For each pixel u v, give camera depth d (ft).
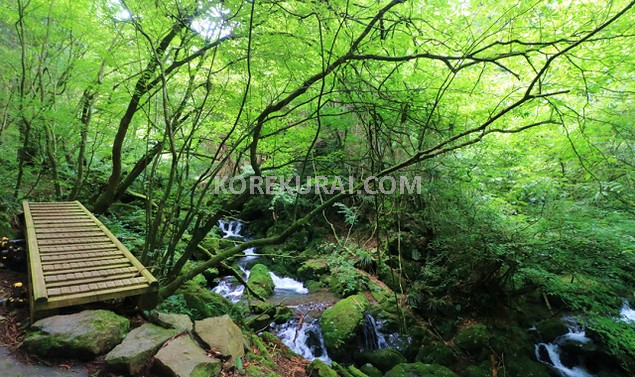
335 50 11.36
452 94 15.08
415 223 26.86
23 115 15.83
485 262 21.62
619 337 15.88
